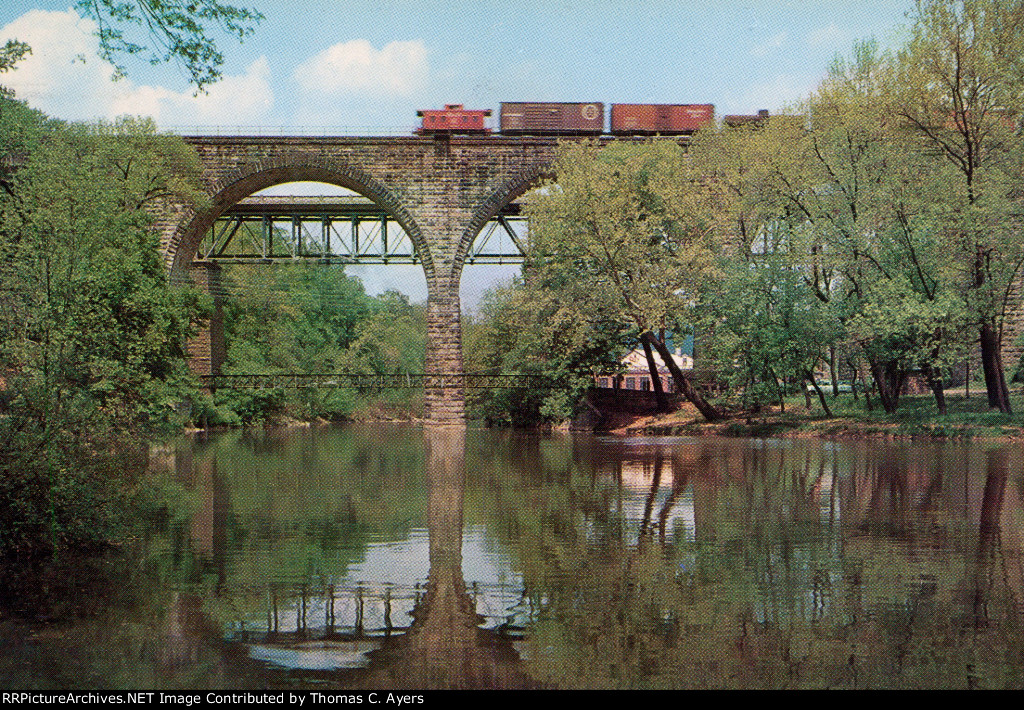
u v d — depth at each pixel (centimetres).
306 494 2230
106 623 1067
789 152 4138
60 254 1702
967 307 3762
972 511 1778
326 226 7150
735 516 1769
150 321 3056
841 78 4119
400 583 1247
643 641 988
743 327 4334
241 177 6025
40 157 2653
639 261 4484
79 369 1515
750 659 927
